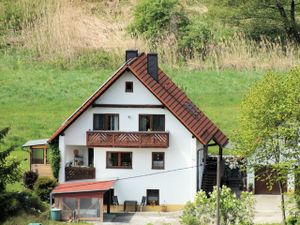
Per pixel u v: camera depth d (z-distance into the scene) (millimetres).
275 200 165875
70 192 154750
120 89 164625
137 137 163125
